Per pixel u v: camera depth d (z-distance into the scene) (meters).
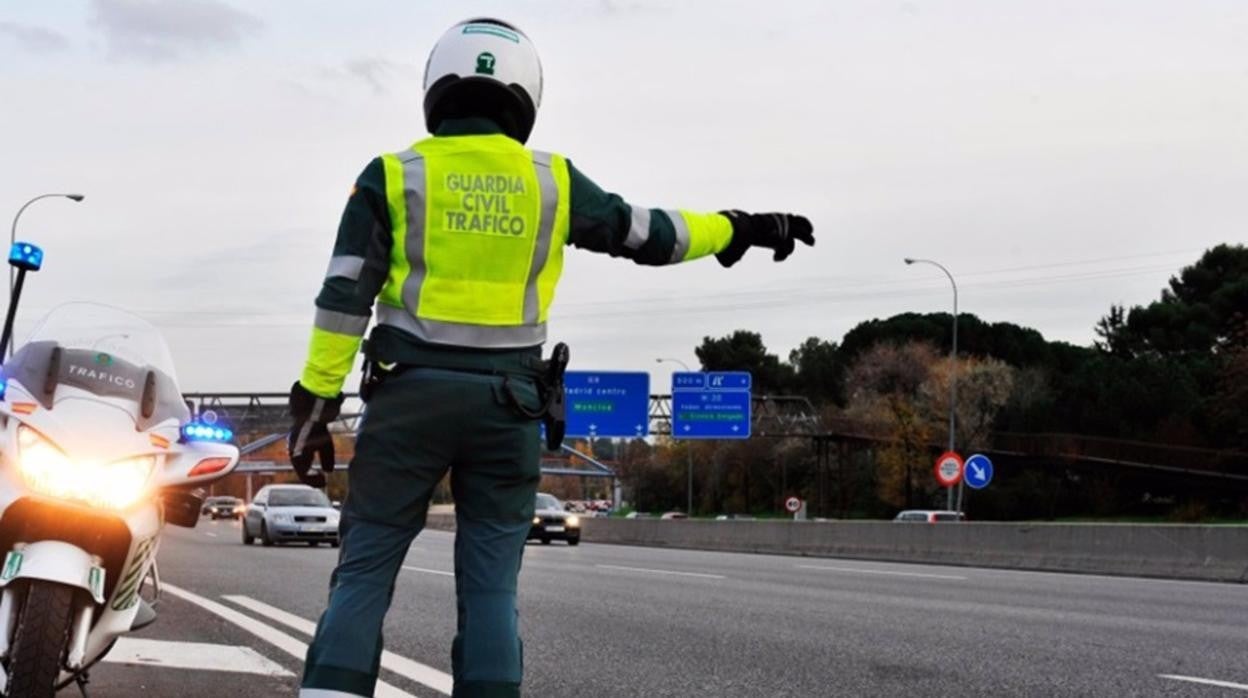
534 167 4.06
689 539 37.22
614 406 46.09
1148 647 9.48
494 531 4.03
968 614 12.09
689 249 4.18
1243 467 67.62
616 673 8.11
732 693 7.36
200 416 5.54
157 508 5.41
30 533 5.04
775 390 114.94
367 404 3.98
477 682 3.89
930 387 83.88
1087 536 22.61
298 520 28.67
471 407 3.90
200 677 7.60
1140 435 75.94
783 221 4.37
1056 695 7.28
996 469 79.81
